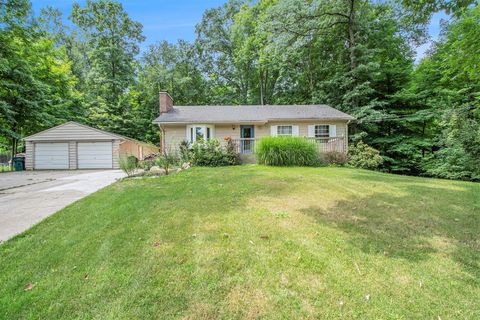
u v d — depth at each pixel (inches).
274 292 78.3
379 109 584.7
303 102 813.9
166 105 566.3
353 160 453.7
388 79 587.5
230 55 1018.1
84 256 103.7
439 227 131.1
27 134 673.6
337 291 78.4
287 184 240.1
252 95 1053.8
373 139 579.8
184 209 164.2
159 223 139.0
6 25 471.8
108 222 144.4
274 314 69.3
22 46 586.6
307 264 93.5
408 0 196.9
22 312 72.2
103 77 914.7
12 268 96.3
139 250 107.1
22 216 165.5
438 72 532.7
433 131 556.1
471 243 112.0
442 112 463.2
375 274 87.4
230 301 74.6
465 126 388.5
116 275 88.7
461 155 422.6
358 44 569.0
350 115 566.6
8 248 114.4
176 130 531.5
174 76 1020.5
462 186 241.6
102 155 591.5
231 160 440.5
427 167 506.0
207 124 530.9
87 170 550.9
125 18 982.4
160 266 93.7
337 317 68.0
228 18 990.4
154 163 400.5
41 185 302.0
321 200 185.0
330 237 117.9
